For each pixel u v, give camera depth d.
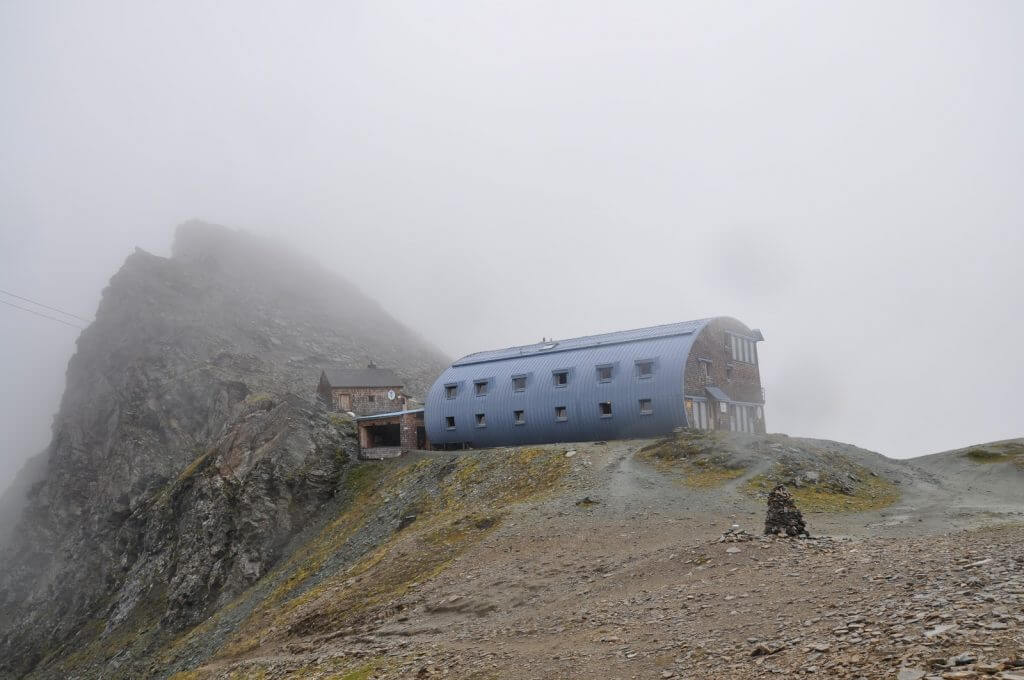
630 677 16.91
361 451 76.62
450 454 67.06
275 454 72.25
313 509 69.56
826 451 48.31
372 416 78.25
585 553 32.72
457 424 72.25
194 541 68.62
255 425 77.19
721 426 66.19
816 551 24.53
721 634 18.11
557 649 21.12
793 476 42.69
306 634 36.59
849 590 18.70
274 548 65.69
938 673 11.65
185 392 130.88
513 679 19.34
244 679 31.66
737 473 43.66
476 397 71.75
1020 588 15.08
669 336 65.31
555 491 45.59
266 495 69.06
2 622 98.88
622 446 54.25
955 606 14.81
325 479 71.75
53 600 86.19
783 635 16.53
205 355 151.75
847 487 41.97
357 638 31.48
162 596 66.62
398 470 68.25
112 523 98.06
